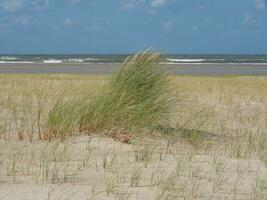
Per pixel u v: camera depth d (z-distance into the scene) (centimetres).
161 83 945
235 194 562
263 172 679
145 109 903
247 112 1409
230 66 6181
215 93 1886
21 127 921
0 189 548
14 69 4662
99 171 638
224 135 991
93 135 854
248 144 873
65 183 580
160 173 637
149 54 958
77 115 880
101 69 4778
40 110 1018
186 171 655
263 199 545
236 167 699
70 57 10712
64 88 1664
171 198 533
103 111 877
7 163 665
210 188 582
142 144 820
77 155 720
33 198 518
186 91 1780
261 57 11681
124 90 912
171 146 825
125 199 525
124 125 868
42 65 5806
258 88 2223
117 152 751
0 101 1293
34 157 702
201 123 1026
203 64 6825
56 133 837
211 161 727
